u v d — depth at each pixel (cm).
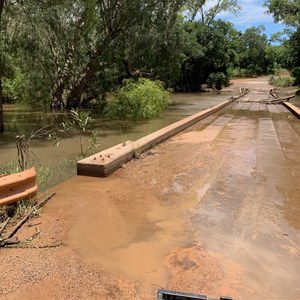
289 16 3244
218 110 1736
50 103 1922
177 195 489
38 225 389
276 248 342
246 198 479
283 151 771
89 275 293
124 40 1755
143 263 312
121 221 402
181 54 2294
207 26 3975
